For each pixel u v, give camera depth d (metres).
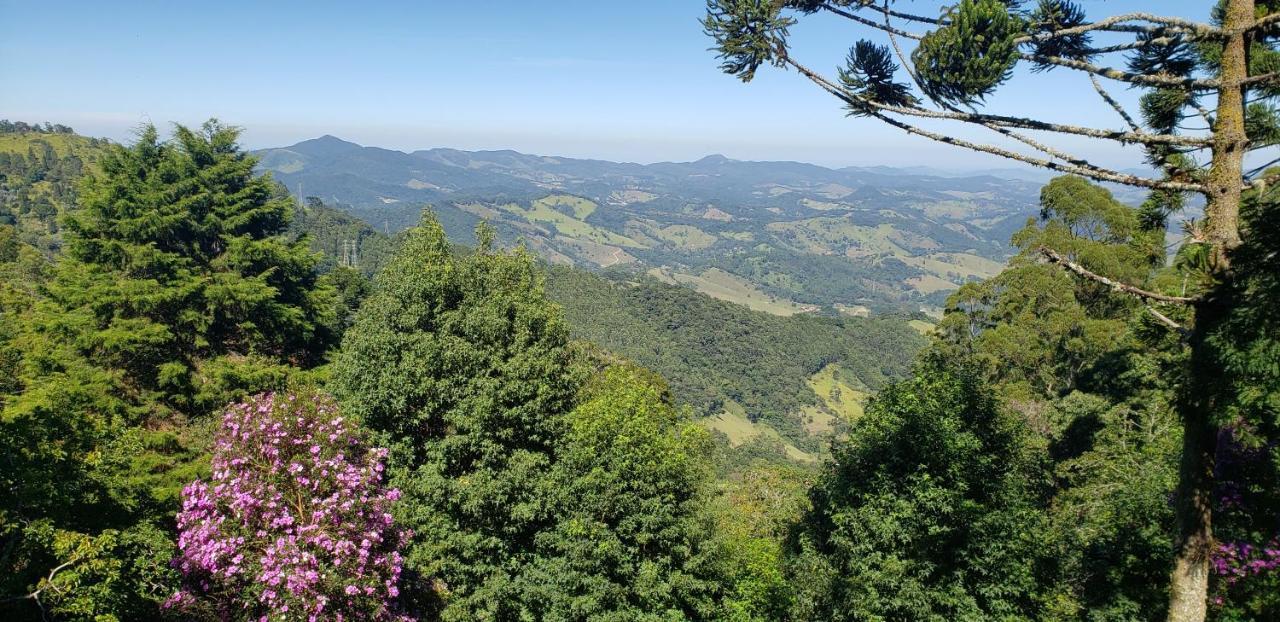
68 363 16.78
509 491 10.30
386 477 10.95
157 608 8.27
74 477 7.51
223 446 9.09
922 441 8.57
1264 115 5.90
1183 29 4.66
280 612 7.93
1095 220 26.94
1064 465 14.84
